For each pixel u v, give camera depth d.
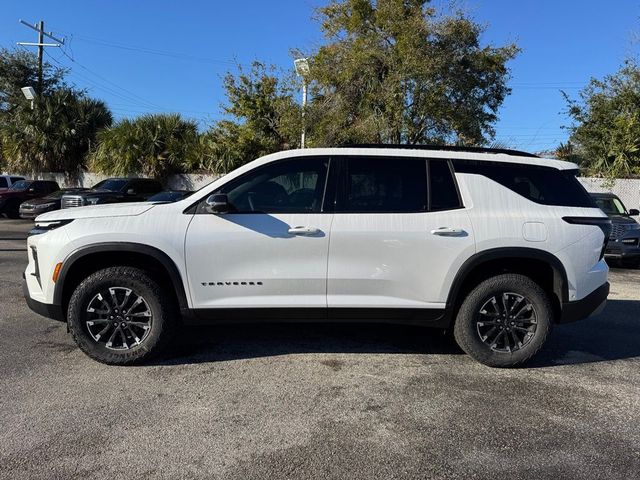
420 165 4.65
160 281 4.53
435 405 3.89
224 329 5.73
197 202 4.47
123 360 4.46
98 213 4.47
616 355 5.16
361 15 17.06
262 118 21.81
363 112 17.23
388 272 4.46
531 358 4.64
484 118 17.91
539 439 3.41
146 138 22.14
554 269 4.53
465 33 16.14
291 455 3.16
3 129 25.06
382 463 3.09
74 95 25.80
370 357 4.92
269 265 4.41
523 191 4.67
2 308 6.31
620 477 2.99
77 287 4.39
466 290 4.71
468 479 2.95
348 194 4.54
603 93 18.39
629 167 17.66
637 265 11.90
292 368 4.58
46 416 3.57
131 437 3.32
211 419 3.59
